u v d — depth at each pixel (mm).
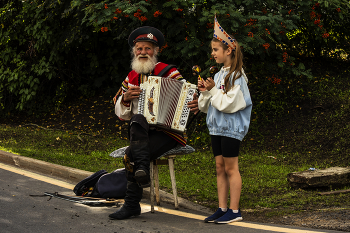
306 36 9453
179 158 6539
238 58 3352
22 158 5895
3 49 10781
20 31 10453
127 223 3320
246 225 3225
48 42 9508
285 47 9422
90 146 7645
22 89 10250
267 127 7785
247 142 7441
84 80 11094
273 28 7094
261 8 7547
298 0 7727
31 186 4637
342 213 3459
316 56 10102
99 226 3205
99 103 10383
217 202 4176
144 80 3656
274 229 3086
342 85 8703
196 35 7699
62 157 6332
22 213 3496
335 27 9430
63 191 4480
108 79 10859
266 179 5102
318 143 6809
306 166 5875
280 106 8211
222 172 3467
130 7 6902
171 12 7477
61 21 9852
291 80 9047
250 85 9000
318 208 3764
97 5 7293
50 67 9984
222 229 3113
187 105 3551
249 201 4105
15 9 10055
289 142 7102
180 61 9094
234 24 6734
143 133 3377
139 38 3707
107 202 3938
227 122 3281
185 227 3207
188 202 4078
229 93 3213
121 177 4152
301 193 4371
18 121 10516
